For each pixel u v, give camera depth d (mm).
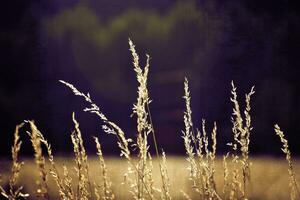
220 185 4883
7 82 15586
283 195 5613
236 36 14328
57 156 7402
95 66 18672
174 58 17250
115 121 15086
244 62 13961
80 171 1928
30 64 16609
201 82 14047
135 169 1947
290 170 2338
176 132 12961
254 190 5887
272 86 13258
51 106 14633
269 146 10438
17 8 17219
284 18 13984
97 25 19453
